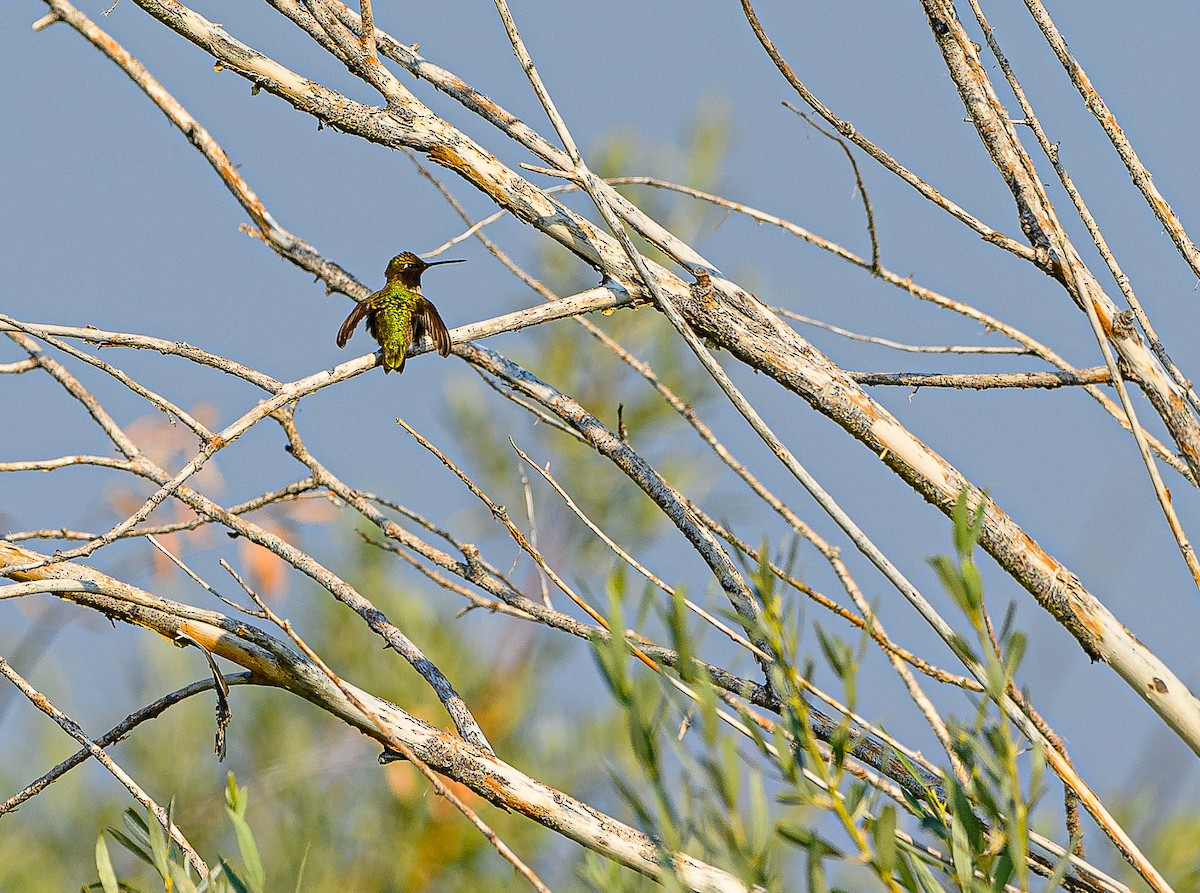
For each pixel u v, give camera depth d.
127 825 4.30
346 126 6.07
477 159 6.14
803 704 3.78
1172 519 4.61
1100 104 5.48
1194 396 5.21
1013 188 5.54
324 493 6.09
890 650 5.02
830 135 5.87
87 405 6.00
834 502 4.65
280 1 6.07
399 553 5.96
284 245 6.55
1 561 5.70
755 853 3.47
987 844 4.06
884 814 3.56
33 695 5.02
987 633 3.71
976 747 3.68
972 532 3.72
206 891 4.07
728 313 6.00
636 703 3.53
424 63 6.19
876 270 6.21
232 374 5.54
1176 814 4.94
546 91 5.47
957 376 5.89
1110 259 5.21
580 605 5.59
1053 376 5.73
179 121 5.42
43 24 5.03
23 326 5.23
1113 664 5.02
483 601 5.83
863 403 5.71
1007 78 5.52
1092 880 4.70
